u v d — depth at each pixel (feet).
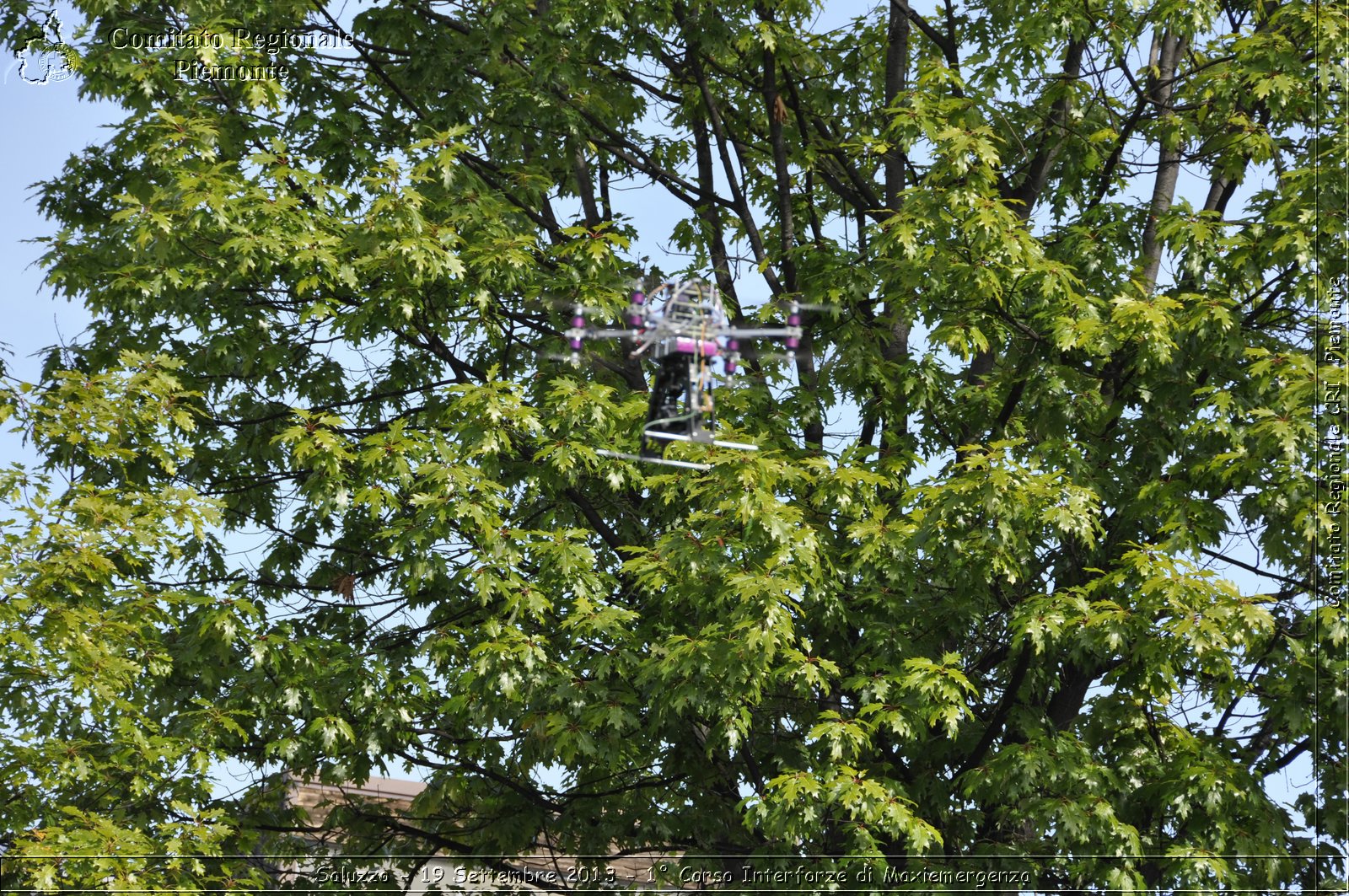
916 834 105.40
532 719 118.21
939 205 123.54
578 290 129.90
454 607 131.75
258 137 138.62
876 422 143.95
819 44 169.89
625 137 170.19
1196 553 115.55
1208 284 129.29
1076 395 126.31
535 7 152.05
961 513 110.83
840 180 171.63
